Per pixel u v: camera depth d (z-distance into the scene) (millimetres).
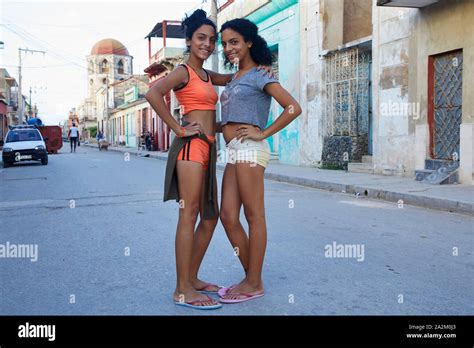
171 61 35688
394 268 4691
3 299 3904
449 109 10867
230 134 3760
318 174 13461
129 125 52062
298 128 17359
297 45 17312
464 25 10211
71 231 6543
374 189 9820
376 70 13125
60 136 32469
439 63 11109
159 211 8000
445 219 7332
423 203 8586
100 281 4336
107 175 14805
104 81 69312
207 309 3588
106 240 5949
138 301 3805
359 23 16031
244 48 3713
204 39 3654
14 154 20172
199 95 3662
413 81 11820
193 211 3648
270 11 18938
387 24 12625
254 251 3766
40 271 4684
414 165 11906
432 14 11062
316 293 3949
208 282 4238
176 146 3615
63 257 5191
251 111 3654
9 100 59844
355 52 14430
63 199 9625
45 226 6953
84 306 3717
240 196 3771
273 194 10422
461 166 10266
